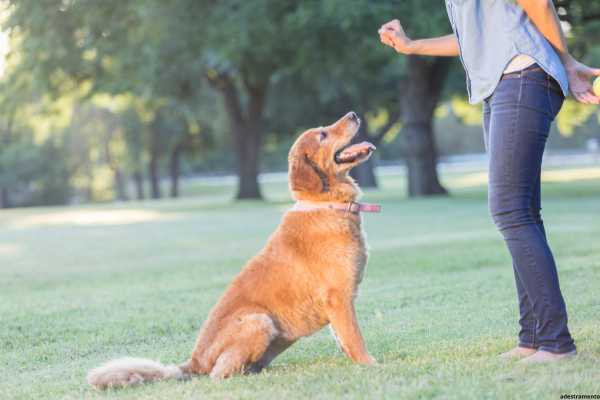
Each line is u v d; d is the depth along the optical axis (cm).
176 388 409
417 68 2611
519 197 425
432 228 1490
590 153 7719
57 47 2367
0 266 1216
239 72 2900
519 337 456
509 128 422
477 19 437
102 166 6212
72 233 1911
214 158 7600
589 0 1822
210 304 734
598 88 422
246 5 2159
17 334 638
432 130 2689
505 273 809
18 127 5641
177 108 3488
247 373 448
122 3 2286
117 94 2741
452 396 359
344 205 466
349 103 3547
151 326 642
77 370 505
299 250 459
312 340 561
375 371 423
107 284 938
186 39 2361
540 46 419
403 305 670
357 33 2106
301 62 2461
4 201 6066
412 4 1939
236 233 1639
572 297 626
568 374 384
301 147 480
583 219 1466
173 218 2355
